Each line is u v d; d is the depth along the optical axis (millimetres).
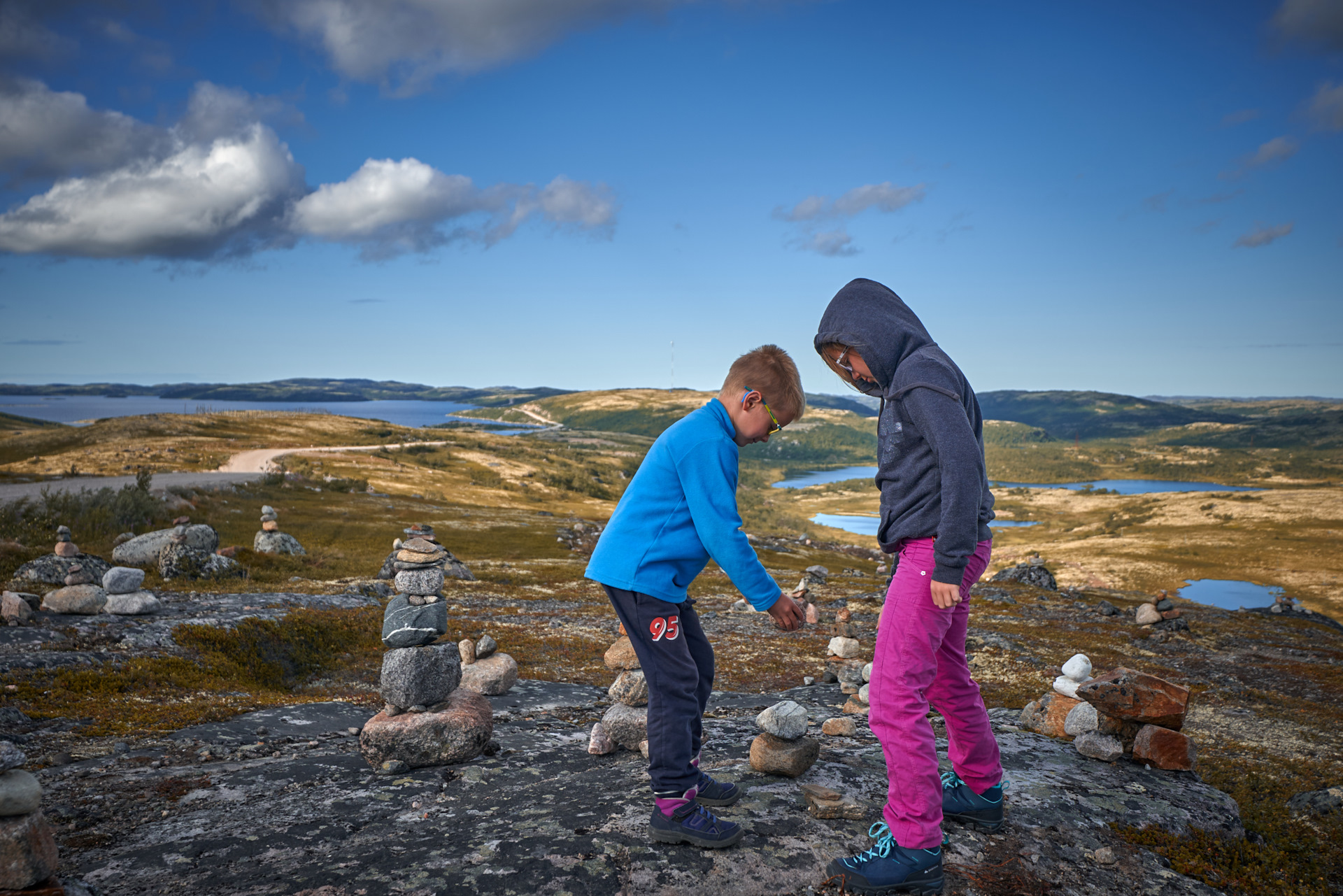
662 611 2691
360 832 3035
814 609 18688
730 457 2648
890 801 2584
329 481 65562
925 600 2516
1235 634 22781
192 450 107562
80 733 6082
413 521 46156
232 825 3186
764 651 14586
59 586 13555
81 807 3588
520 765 4141
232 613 12172
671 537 2666
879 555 60406
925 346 2643
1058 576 118875
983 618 23953
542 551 40281
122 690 8070
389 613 4363
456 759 4164
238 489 48531
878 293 2812
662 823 2719
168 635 10406
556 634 15234
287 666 11047
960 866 2725
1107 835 3172
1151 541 158000
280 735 6305
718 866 2588
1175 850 3139
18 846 2113
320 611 13664
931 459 2525
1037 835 3049
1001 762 4055
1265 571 122375
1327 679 16266
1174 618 23422
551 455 196375
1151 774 4004
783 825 2920
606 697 9109
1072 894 2637
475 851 2734
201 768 4441
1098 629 22234
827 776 3518
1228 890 2951
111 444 106938
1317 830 5723
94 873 2641
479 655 9094
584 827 2914
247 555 21938
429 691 4301
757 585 2549
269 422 175125
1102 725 4285
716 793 3031
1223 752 9266
